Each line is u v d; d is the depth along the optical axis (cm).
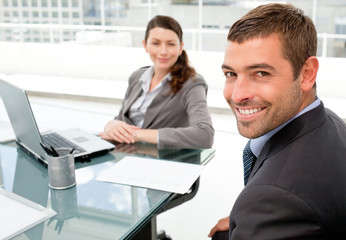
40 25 620
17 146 145
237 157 281
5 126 169
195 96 172
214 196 224
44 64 631
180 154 139
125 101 197
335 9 1612
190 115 168
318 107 82
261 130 81
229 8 1773
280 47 75
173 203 117
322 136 77
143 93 189
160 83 179
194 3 1925
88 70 609
